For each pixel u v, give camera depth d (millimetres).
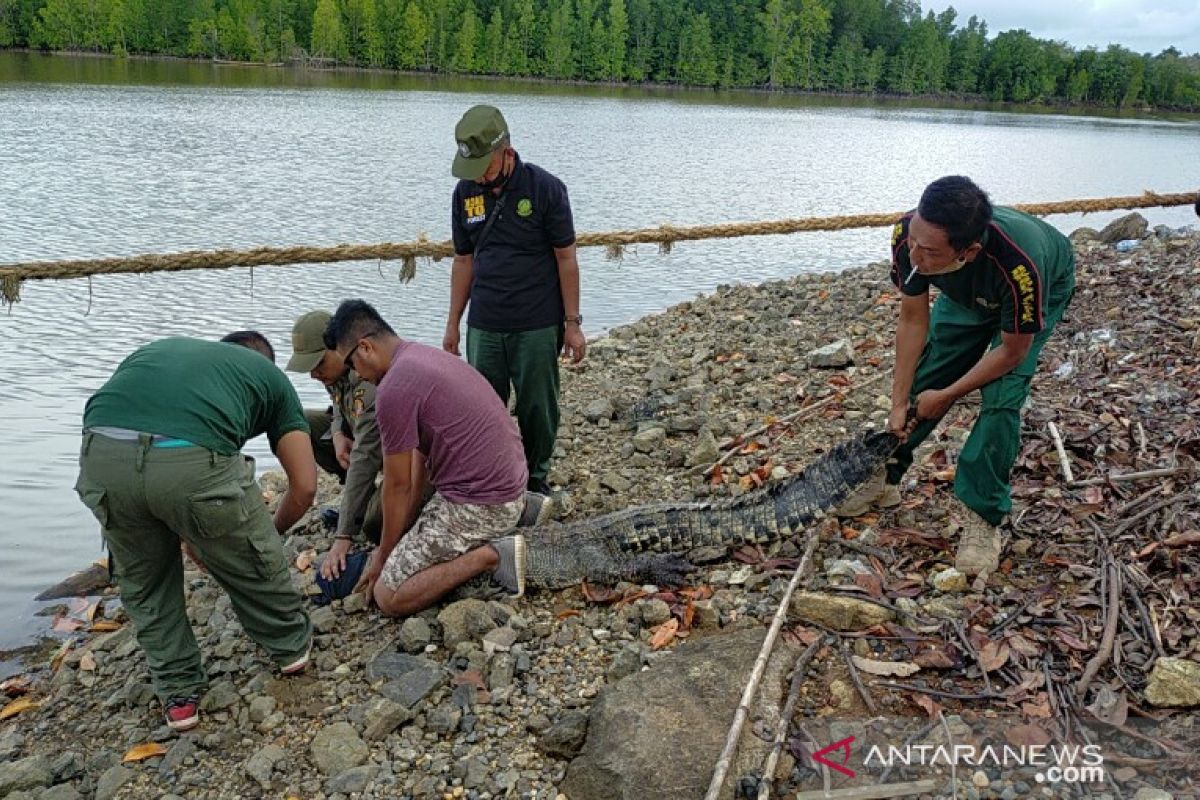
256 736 4395
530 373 5797
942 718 3848
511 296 5648
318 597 5383
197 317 11750
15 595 6176
